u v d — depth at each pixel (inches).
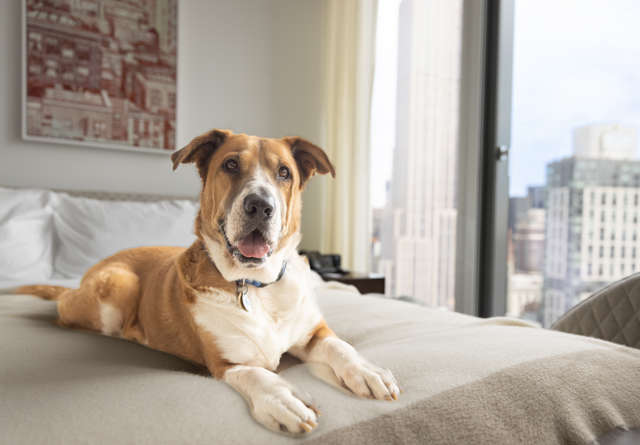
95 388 30.2
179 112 134.3
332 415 28.0
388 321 53.6
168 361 43.2
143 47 125.6
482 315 127.0
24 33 111.1
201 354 43.3
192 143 45.0
